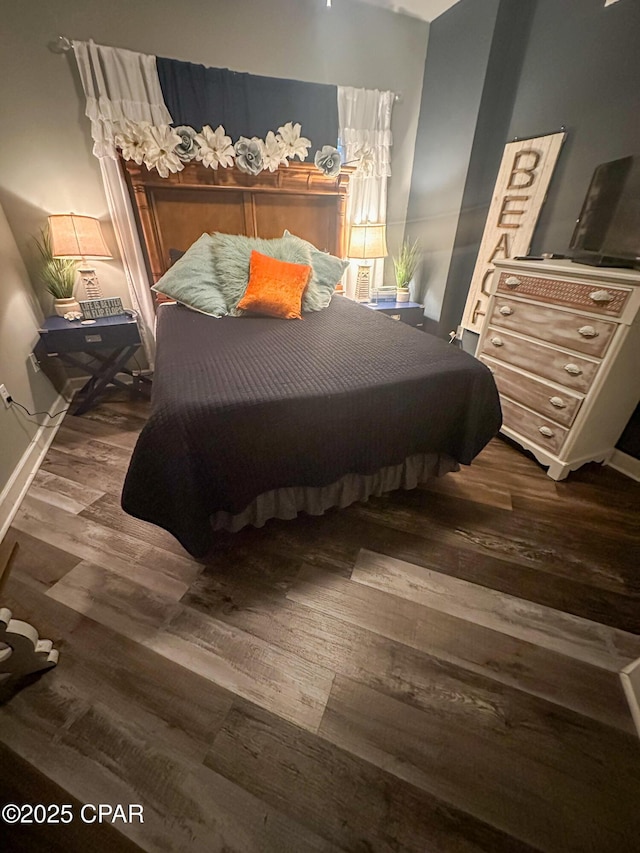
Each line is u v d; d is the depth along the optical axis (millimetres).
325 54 2590
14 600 1306
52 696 1044
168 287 2289
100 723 990
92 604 1293
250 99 2475
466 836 816
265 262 2260
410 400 1433
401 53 2762
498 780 898
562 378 1839
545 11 2164
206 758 928
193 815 842
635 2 1742
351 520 1668
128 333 2439
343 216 3037
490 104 2520
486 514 1715
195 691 1060
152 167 2443
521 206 2463
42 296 2570
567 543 1562
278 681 1085
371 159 2951
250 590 1349
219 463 1244
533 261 2002
